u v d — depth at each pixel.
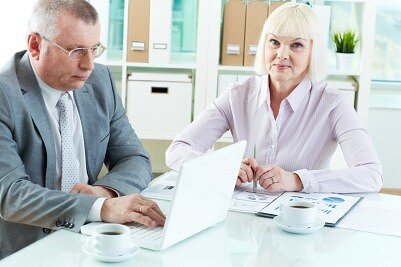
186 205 1.65
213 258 1.59
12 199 1.90
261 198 2.13
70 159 2.16
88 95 2.28
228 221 1.89
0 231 2.06
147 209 1.77
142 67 4.25
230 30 3.98
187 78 4.03
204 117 2.63
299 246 1.70
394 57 4.76
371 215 1.99
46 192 1.87
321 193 2.23
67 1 1.99
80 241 1.68
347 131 2.45
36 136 2.06
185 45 4.25
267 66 2.48
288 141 2.51
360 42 4.09
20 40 3.96
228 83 4.04
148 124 4.07
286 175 2.22
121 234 1.58
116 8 4.14
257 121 2.55
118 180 2.14
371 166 2.34
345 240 1.76
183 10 4.21
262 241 1.73
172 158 2.49
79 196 1.84
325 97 2.50
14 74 2.08
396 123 4.63
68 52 1.99
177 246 1.67
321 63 2.47
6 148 1.98
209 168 1.70
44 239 1.69
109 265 1.52
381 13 4.71
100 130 2.30
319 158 2.52
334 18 4.31
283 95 2.51
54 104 2.15
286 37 2.40
